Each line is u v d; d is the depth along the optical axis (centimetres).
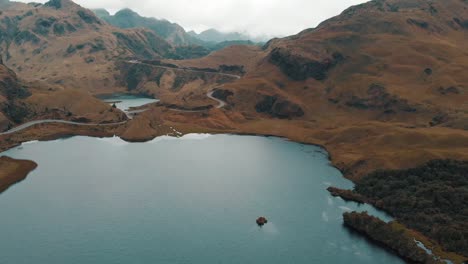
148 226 17388
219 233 16925
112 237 16375
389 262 15050
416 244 15750
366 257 15350
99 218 18025
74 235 16462
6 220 17712
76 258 14812
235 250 15638
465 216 17000
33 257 14812
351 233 17162
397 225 17412
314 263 14925
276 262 14938
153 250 15475
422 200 18662
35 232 16638
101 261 14662
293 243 16275
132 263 14588
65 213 18500
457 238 15775
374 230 16800
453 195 18338
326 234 17038
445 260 14825
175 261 14788
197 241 16238
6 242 15800
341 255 15462
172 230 17075
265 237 16700
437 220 17188
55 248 15450
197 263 14725
